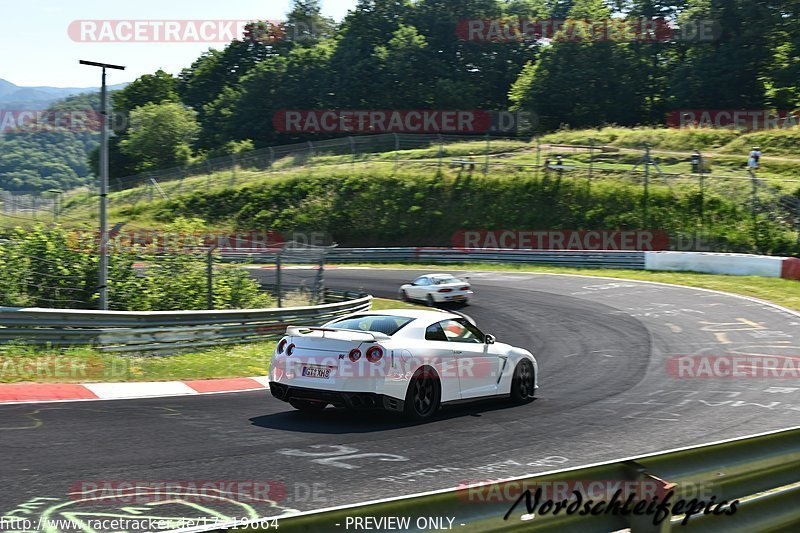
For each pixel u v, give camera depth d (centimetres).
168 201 7525
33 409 1152
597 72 10088
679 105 9569
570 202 6019
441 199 6544
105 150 2008
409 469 878
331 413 1241
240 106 12188
